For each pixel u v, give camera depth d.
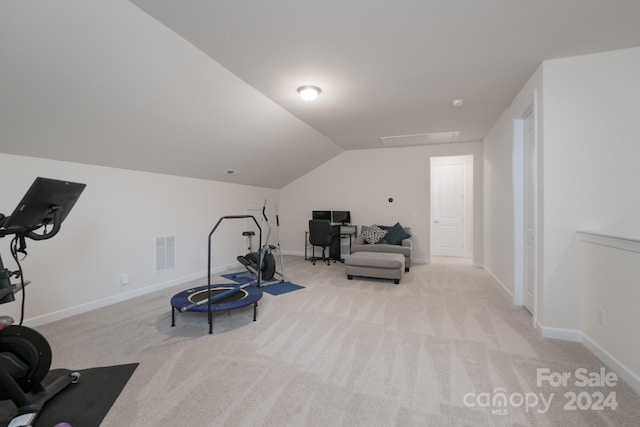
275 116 4.12
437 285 4.53
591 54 2.57
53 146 2.95
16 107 2.38
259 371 2.16
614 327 2.16
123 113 2.90
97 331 2.84
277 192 7.43
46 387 1.86
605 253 2.27
